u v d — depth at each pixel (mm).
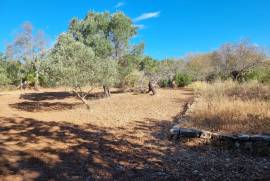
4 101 24656
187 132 8867
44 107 19406
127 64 25203
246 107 11055
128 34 25016
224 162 7062
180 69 38844
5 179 6176
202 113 10758
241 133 8398
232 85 19094
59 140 9156
